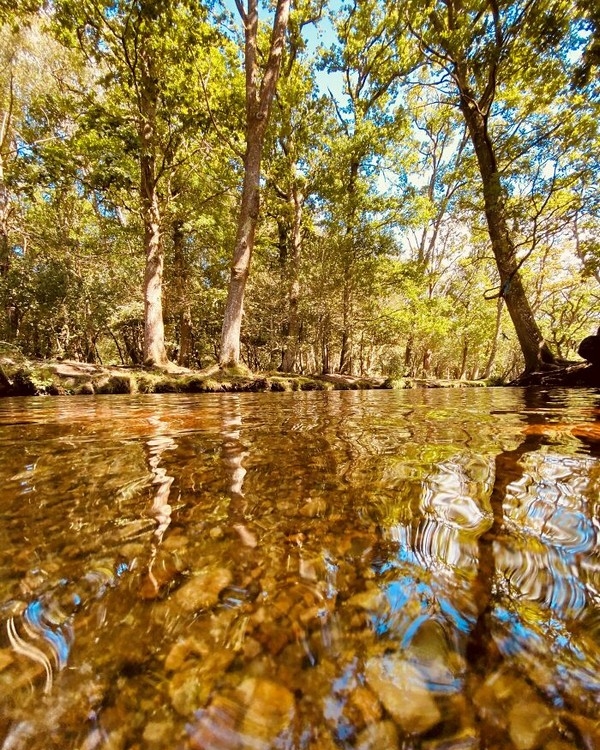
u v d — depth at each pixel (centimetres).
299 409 431
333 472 162
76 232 1516
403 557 92
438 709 52
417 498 129
